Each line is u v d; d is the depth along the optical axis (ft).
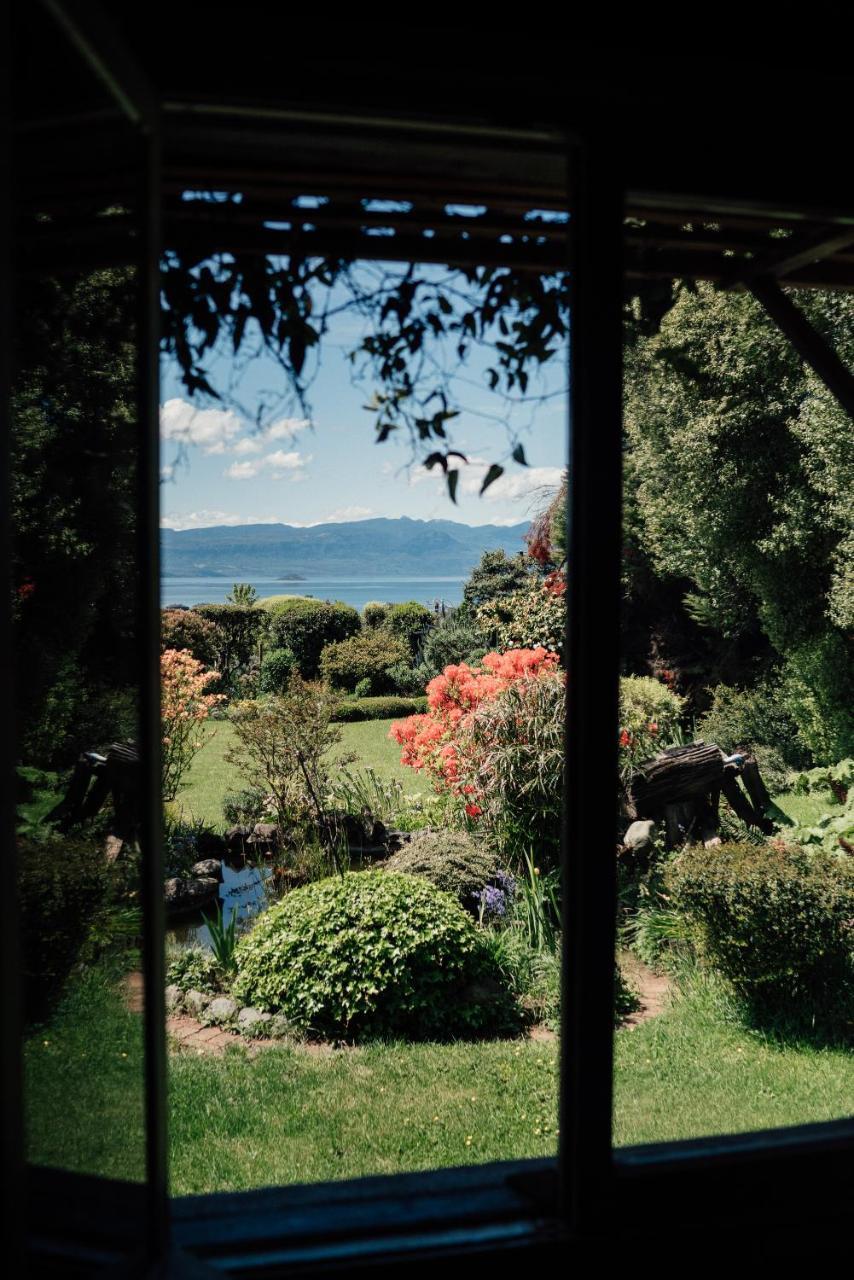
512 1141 12.64
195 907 23.54
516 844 21.47
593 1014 5.36
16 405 12.59
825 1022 15.96
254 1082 14.48
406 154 6.09
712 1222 5.60
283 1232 5.50
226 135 5.70
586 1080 5.39
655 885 20.99
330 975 16.35
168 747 28.19
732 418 33.24
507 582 52.65
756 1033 16.05
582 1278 5.44
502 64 5.15
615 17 5.32
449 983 16.80
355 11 4.99
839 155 5.72
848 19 5.73
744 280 9.73
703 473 34.42
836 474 29.14
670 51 5.42
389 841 26.20
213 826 29.60
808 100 5.62
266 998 16.93
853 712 31.73
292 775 27.02
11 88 3.59
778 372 32.35
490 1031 16.57
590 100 5.32
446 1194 5.97
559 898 20.12
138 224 4.80
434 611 58.65
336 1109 13.61
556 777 21.01
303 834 26.02
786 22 5.62
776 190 5.64
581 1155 5.42
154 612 4.93
